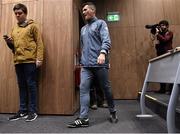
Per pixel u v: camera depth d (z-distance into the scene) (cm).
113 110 239
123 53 471
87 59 229
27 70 264
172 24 465
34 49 269
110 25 479
